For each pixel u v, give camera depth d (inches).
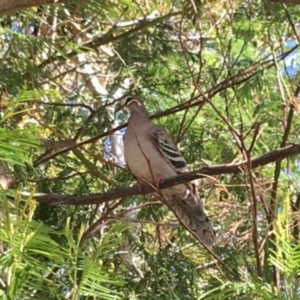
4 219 89.0
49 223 253.4
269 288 96.6
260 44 297.7
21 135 90.6
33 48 214.4
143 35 287.6
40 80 272.2
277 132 276.4
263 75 247.1
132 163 239.8
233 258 236.8
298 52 241.6
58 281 108.1
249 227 244.2
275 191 199.0
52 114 265.7
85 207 258.5
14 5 152.1
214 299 117.4
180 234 265.0
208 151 296.2
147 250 269.4
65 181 278.4
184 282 237.0
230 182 253.4
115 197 193.6
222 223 247.4
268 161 174.4
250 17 255.6
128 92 289.1
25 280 85.5
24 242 84.7
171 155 239.0
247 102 249.1
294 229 166.9
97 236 230.2
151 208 265.9
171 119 295.1
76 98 300.4
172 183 193.2
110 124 282.5
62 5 202.1
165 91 300.4
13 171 199.2
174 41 290.4
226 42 272.4
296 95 219.3
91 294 88.7
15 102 95.7
